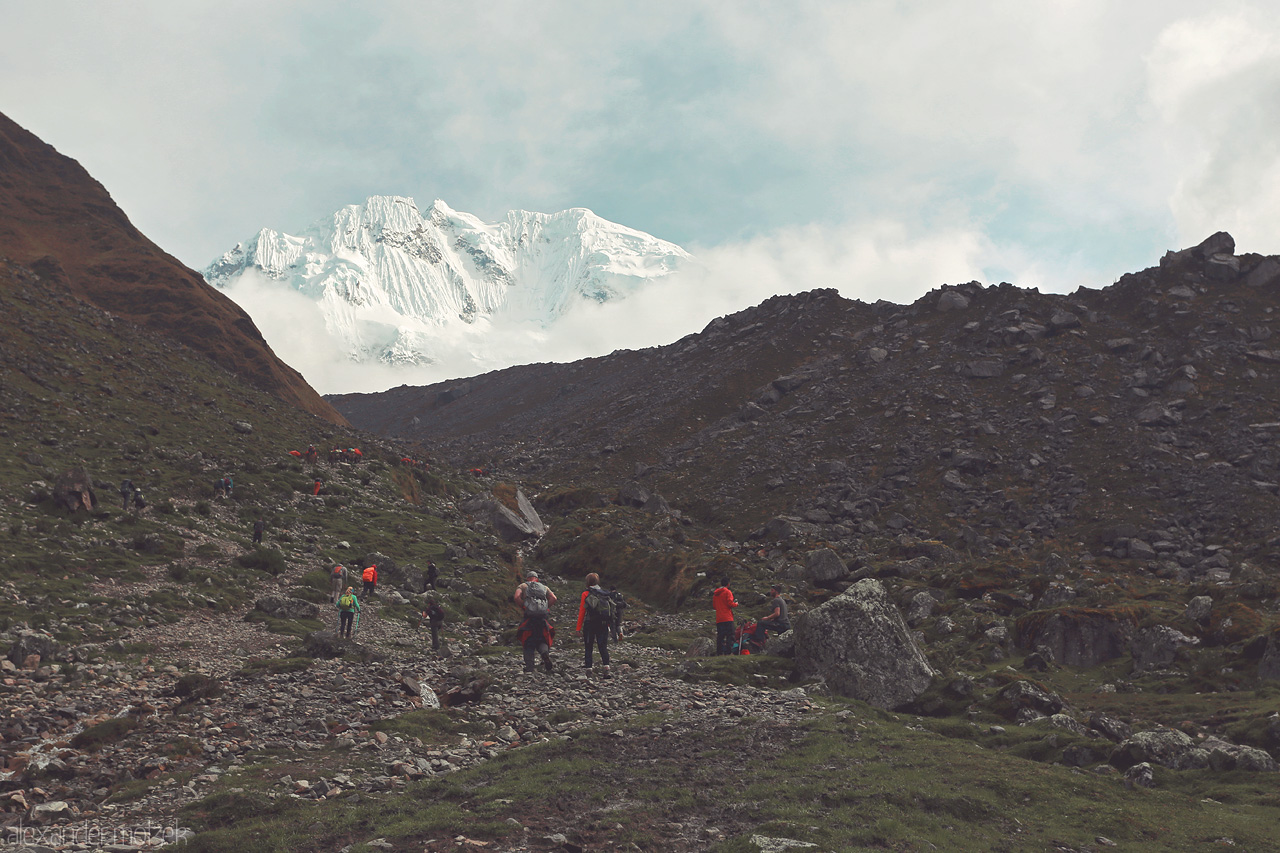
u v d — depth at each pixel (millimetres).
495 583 41969
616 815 8273
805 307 160750
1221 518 60094
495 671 18047
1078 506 67438
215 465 52312
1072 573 37062
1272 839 8711
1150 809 9625
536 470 117000
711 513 81312
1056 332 105438
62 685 16297
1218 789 10828
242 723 12992
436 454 145750
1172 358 90375
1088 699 20781
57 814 8633
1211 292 102125
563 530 62938
